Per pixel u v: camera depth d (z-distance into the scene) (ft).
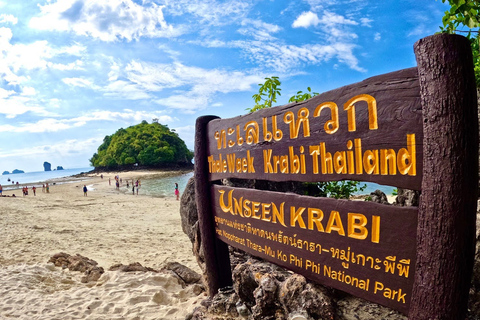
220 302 10.41
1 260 22.33
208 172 11.10
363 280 6.08
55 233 33.63
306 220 7.25
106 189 142.82
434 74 4.80
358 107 5.98
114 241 30.83
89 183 195.52
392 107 5.45
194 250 14.79
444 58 4.73
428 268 4.94
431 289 4.92
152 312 12.46
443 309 4.83
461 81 4.66
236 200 9.67
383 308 7.53
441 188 4.73
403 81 5.30
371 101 5.76
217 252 11.20
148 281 15.48
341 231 6.45
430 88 4.84
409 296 5.36
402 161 5.33
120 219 46.01
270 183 13.20
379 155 5.66
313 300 7.61
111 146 344.28
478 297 6.99
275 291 8.48
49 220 42.91
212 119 11.17
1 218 43.06
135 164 322.75
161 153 315.58
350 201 6.28
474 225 4.75
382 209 5.71
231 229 10.01
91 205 66.18
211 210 11.14
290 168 7.55
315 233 7.04
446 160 4.69
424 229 4.98
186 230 16.40
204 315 10.36
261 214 8.64
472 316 6.81
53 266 19.42
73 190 138.10
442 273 4.80
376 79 5.68
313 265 7.14
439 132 4.75
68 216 47.91
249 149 8.91
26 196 97.19
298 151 7.30
